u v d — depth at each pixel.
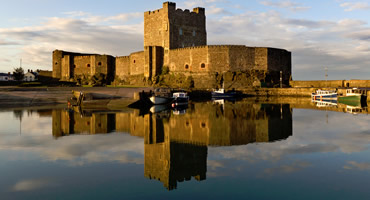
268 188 11.92
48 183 12.45
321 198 10.95
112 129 25.91
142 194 11.46
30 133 23.44
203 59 80.50
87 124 28.47
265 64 84.38
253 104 54.59
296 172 13.76
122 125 28.22
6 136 22.14
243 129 26.31
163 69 85.25
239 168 14.52
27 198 11.00
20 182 12.52
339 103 57.59
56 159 15.88
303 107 48.00
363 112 40.06
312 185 12.16
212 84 79.25
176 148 19.05
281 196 11.17
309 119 32.75
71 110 41.81
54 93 52.38
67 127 26.53
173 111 42.25
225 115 36.94
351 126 27.45
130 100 50.31
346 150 17.72
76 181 12.66
